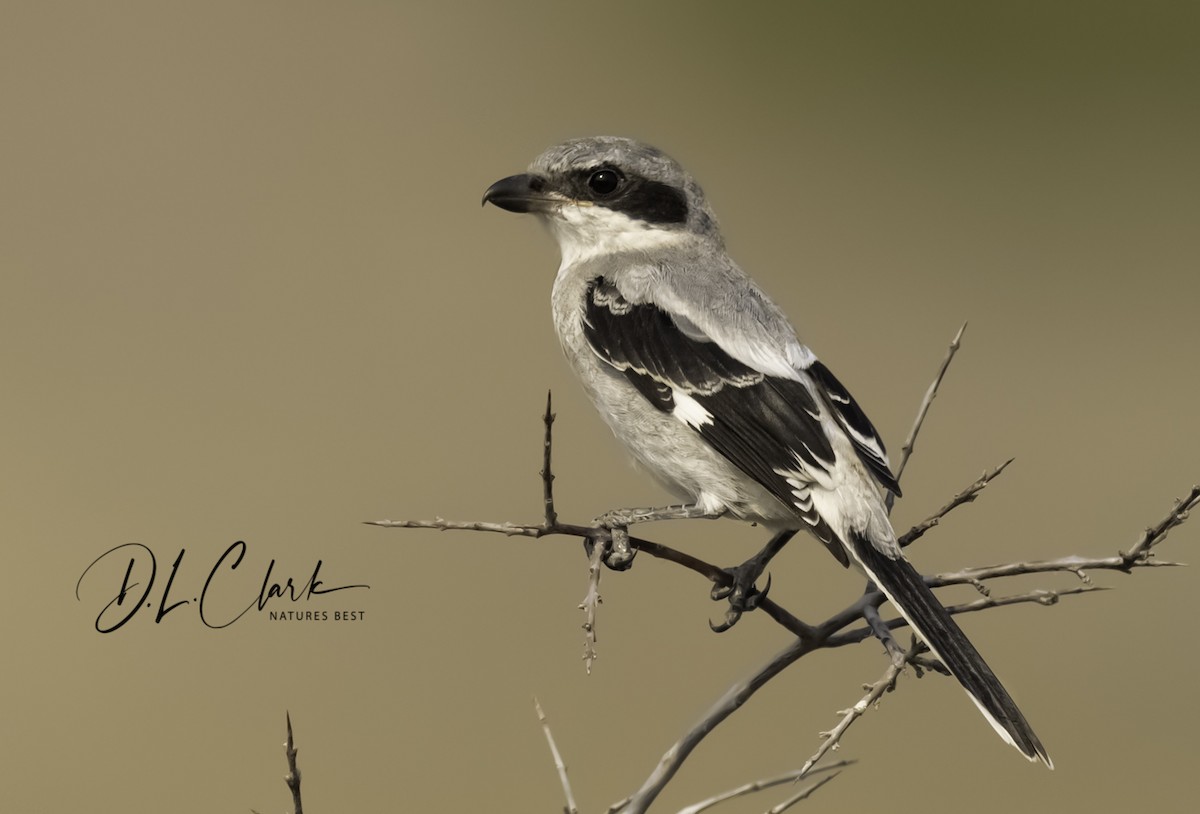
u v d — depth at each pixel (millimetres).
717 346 8969
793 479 8508
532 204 10000
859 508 8375
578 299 9508
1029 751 7043
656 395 9016
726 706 7176
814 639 7230
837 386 8914
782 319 9172
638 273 9477
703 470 8938
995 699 7184
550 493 7105
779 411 8688
